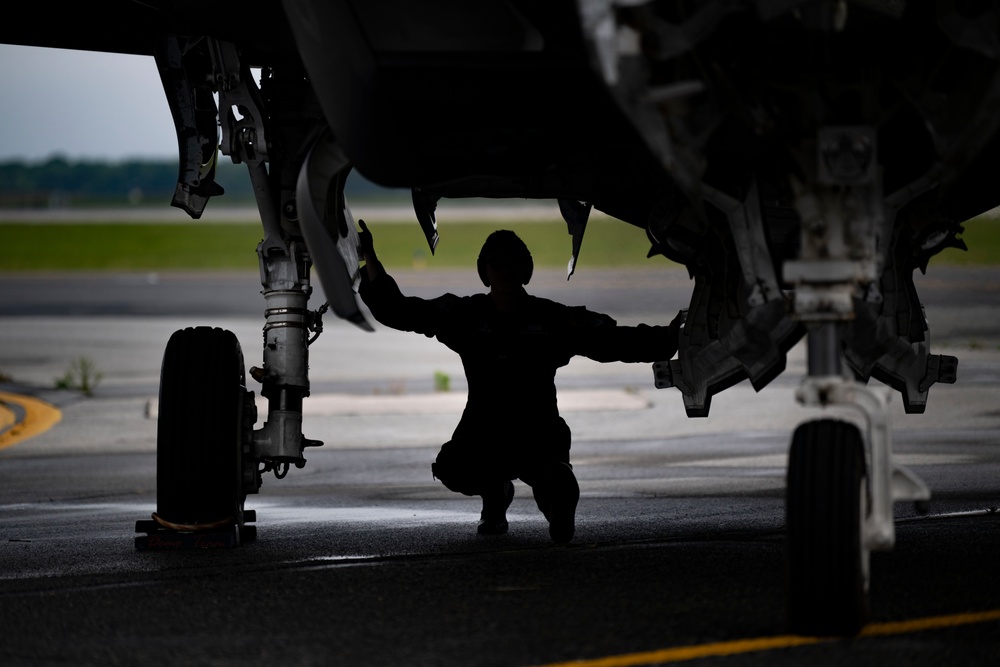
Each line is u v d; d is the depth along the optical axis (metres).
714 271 18.25
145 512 26.66
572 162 17.89
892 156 15.43
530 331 20.34
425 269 150.25
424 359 66.25
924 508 14.02
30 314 96.88
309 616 15.85
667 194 18.00
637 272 140.38
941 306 93.56
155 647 14.56
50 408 49.97
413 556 19.78
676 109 13.75
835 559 13.55
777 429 41.03
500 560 19.25
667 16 13.64
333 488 30.09
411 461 35.38
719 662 13.38
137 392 54.56
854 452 13.69
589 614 15.61
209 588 17.61
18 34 20.50
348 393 52.66
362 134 16.81
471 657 13.84
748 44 13.91
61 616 16.14
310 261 21.09
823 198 13.87
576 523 23.20
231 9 18.05
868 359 17.56
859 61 13.92
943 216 17.55
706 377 18.38
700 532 21.80
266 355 21.12
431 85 16.45
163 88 20.45
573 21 15.84
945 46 14.09
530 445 20.50
